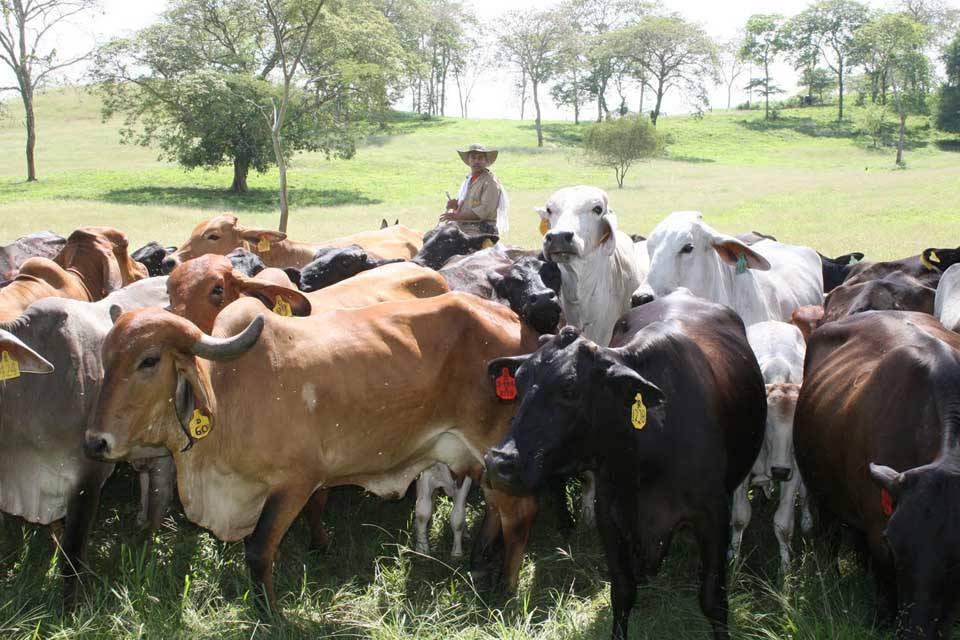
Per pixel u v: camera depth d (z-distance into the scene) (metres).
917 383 5.04
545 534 7.30
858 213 31.47
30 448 6.03
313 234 28.27
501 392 5.58
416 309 6.19
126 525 7.32
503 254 9.12
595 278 8.02
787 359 7.38
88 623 5.42
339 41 35.69
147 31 45.50
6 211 32.84
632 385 4.87
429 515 6.97
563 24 91.25
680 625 5.74
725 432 5.60
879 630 5.40
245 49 45.22
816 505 6.91
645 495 5.40
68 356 6.04
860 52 93.88
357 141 76.00
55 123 80.44
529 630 5.66
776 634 5.47
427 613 5.83
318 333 5.89
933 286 8.77
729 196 40.72
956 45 92.25
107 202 40.38
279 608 5.73
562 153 72.50
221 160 48.22
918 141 84.31
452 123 94.44
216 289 6.70
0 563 6.40
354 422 5.89
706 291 8.04
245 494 5.78
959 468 4.27
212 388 5.44
